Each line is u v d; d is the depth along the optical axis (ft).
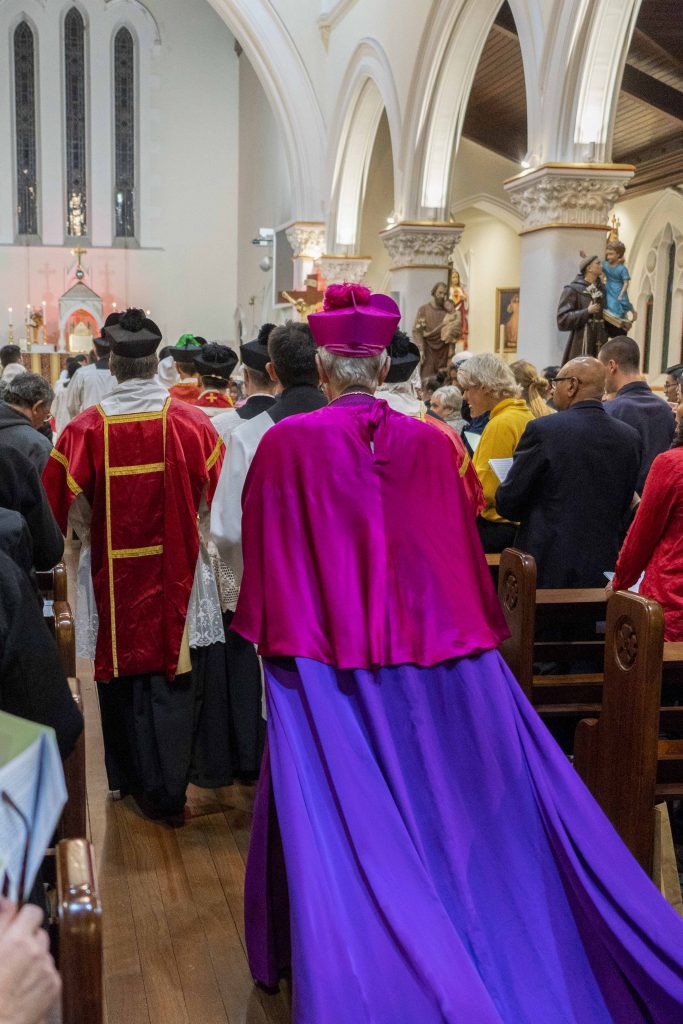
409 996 5.76
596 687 10.64
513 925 6.49
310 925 5.81
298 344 10.15
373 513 7.23
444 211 42.42
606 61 28.58
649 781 8.28
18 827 3.03
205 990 8.13
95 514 10.94
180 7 76.79
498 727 7.06
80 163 77.61
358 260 53.11
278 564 7.22
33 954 3.08
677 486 9.59
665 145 45.78
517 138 54.75
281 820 6.36
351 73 49.01
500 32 41.96
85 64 76.38
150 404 10.96
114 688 11.45
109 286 78.02
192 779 11.82
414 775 6.84
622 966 6.36
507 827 6.81
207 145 78.48
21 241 76.84
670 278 51.03
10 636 4.83
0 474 9.48
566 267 29.96
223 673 11.65
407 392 11.32
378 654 6.93
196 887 9.79
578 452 11.63
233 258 79.87
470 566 7.43
